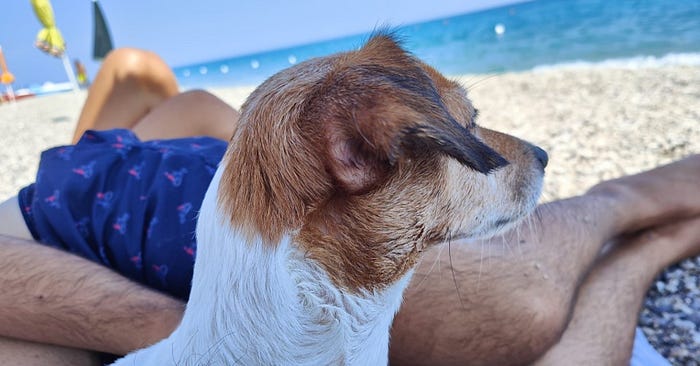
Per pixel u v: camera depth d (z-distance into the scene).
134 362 0.30
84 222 0.41
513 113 1.17
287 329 0.26
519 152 0.37
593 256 0.45
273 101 0.26
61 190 0.41
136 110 0.72
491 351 0.40
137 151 0.44
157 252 0.39
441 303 0.39
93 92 0.72
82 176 0.41
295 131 0.25
